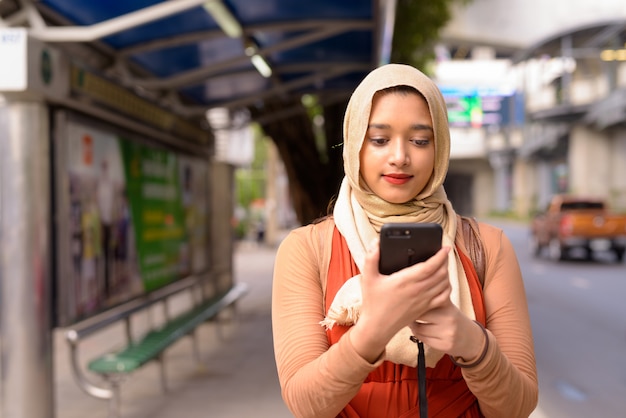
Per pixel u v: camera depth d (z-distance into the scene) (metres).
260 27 5.60
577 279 13.95
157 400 5.39
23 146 3.96
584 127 38.62
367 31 6.11
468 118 40.31
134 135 5.93
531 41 47.59
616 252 17.77
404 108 1.33
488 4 46.56
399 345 1.34
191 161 8.09
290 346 1.35
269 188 26.69
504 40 47.50
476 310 1.40
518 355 1.38
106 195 5.22
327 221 1.51
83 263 4.69
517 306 1.45
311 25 5.58
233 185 9.68
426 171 1.37
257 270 17.27
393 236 1.14
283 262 1.47
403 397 1.38
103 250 5.12
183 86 7.20
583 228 17.30
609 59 32.62
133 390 5.72
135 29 5.32
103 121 5.16
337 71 7.33
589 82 36.16
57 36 4.20
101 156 5.12
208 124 8.61
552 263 17.78
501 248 1.49
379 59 6.27
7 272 3.99
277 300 1.44
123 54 5.82
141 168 6.18
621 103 30.38
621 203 36.84
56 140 4.29
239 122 9.56
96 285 4.96
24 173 3.97
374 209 1.40
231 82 7.50
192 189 8.12
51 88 4.00
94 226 4.93
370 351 1.17
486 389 1.24
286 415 4.94
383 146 1.36
